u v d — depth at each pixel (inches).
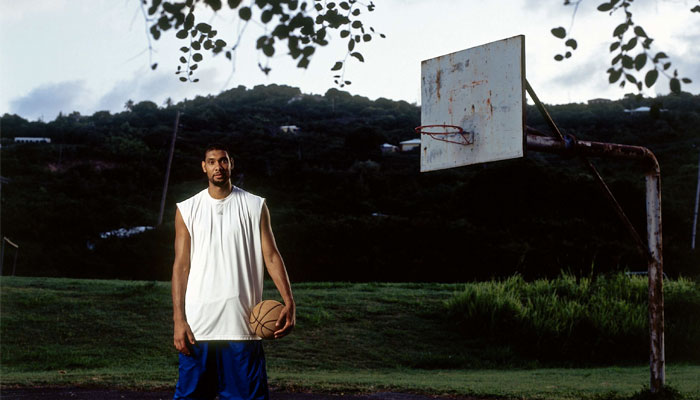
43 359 460.1
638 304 623.5
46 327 528.7
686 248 1422.2
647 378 410.0
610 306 607.5
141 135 3408.0
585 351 545.3
